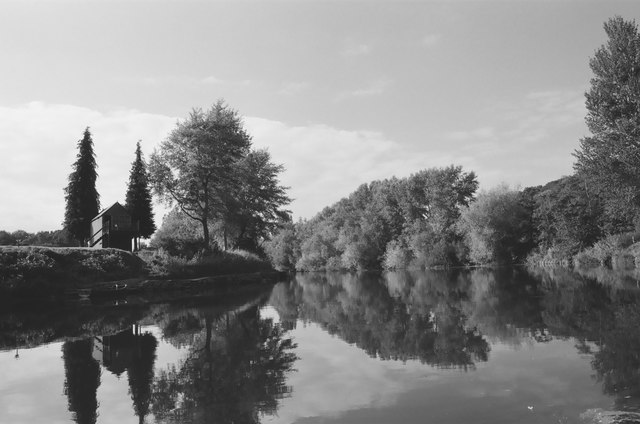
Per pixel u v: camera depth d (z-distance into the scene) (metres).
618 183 36.22
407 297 29.41
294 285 47.03
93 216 62.72
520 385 9.45
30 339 17.70
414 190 93.00
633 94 34.81
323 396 9.54
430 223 85.62
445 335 15.52
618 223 54.12
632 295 22.73
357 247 93.06
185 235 53.28
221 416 8.65
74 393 10.48
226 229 56.44
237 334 17.53
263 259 65.06
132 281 36.12
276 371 11.76
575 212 57.31
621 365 10.49
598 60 37.88
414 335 15.89
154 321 21.52
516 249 69.81
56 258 35.44
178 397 9.91
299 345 15.09
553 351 12.26
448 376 10.44
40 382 11.45
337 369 11.72
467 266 73.38
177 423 8.40
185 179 45.97
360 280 53.38
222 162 47.72
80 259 36.62
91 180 63.22
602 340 13.18
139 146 69.12
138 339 16.95
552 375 10.03
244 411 8.84
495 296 26.58
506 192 71.19
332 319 20.86
